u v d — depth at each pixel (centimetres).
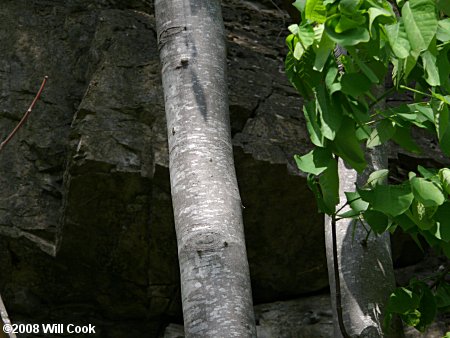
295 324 463
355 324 288
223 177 262
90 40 523
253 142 452
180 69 285
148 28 511
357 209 268
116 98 459
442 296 313
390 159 482
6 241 449
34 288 465
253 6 590
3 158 468
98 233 448
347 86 230
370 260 300
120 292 469
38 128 481
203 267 244
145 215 443
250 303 243
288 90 496
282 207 452
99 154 433
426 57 236
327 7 222
